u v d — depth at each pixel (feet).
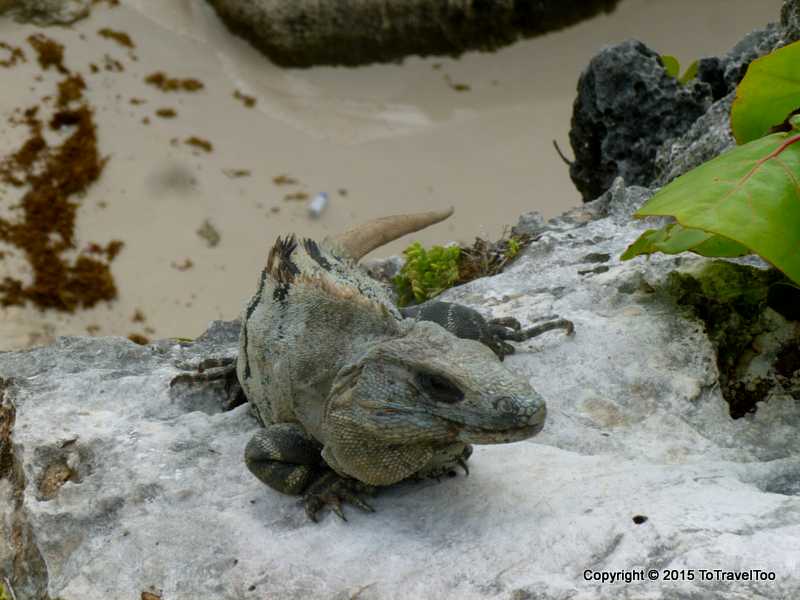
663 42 5.76
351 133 5.39
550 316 2.50
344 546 2.06
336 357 2.13
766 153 2.26
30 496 2.25
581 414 2.31
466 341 2.05
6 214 4.89
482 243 3.05
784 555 1.88
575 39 5.86
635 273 2.56
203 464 2.26
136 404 2.45
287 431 2.17
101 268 4.82
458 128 5.41
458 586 1.96
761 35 3.53
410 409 2.00
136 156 5.16
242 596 2.03
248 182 5.09
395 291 3.09
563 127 5.38
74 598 2.08
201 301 4.71
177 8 5.79
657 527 1.96
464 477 2.14
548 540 1.99
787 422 2.34
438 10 5.64
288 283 2.25
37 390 2.49
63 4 5.57
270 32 5.60
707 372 2.37
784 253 2.17
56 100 5.25
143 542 2.13
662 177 3.10
